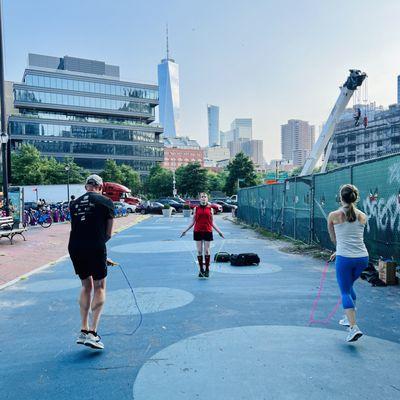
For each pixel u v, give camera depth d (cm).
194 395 323
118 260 1027
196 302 606
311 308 570
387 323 495
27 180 7075
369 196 888
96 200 429
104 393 330
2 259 1023
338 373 359
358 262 435
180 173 8794
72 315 551
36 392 334
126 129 11388
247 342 439
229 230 1980
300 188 1382
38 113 10612
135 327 493
